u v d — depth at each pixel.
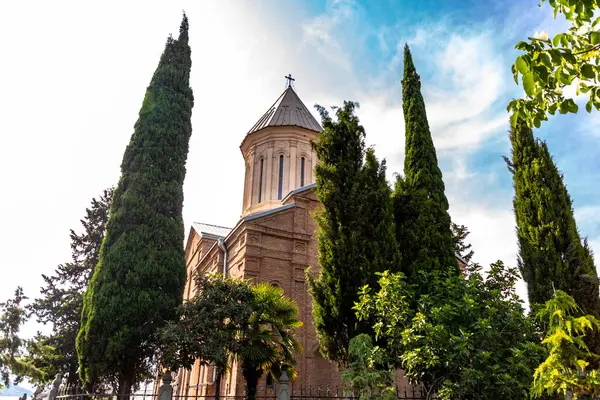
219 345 10.52
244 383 15.66
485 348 8.02
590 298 11.16
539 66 3.48
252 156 27.77
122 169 16.80
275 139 27.08
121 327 13.30
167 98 18.39
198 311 11.52
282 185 25.97
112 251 14.62
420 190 12.78
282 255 19.16
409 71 15.64
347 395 9.67
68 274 34.75
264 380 16.08
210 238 26.64
